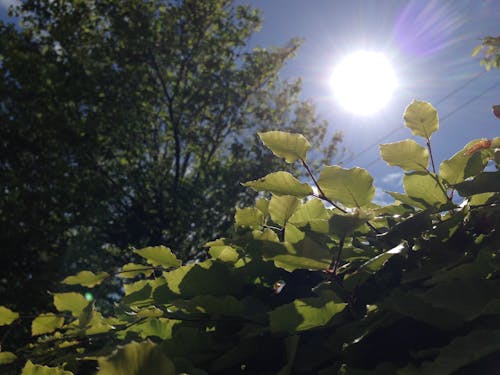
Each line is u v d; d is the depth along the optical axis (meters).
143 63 6.40
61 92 5.77
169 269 0.56
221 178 6.48
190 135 6.75
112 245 6.57
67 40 6.10
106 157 6.20
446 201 0.52
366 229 0.54
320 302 0.41
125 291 0.55
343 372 0.38
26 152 5.79
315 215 0.57
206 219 6.30
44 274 5.30
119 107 6.05
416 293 0.41
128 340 0.51
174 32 6.43
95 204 5.97
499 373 0.33
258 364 0.46
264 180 0.51
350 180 0.48
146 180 6.52
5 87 5.63
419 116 0.53
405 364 0.38
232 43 6.86
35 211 5.59
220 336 0.48
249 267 0.53
